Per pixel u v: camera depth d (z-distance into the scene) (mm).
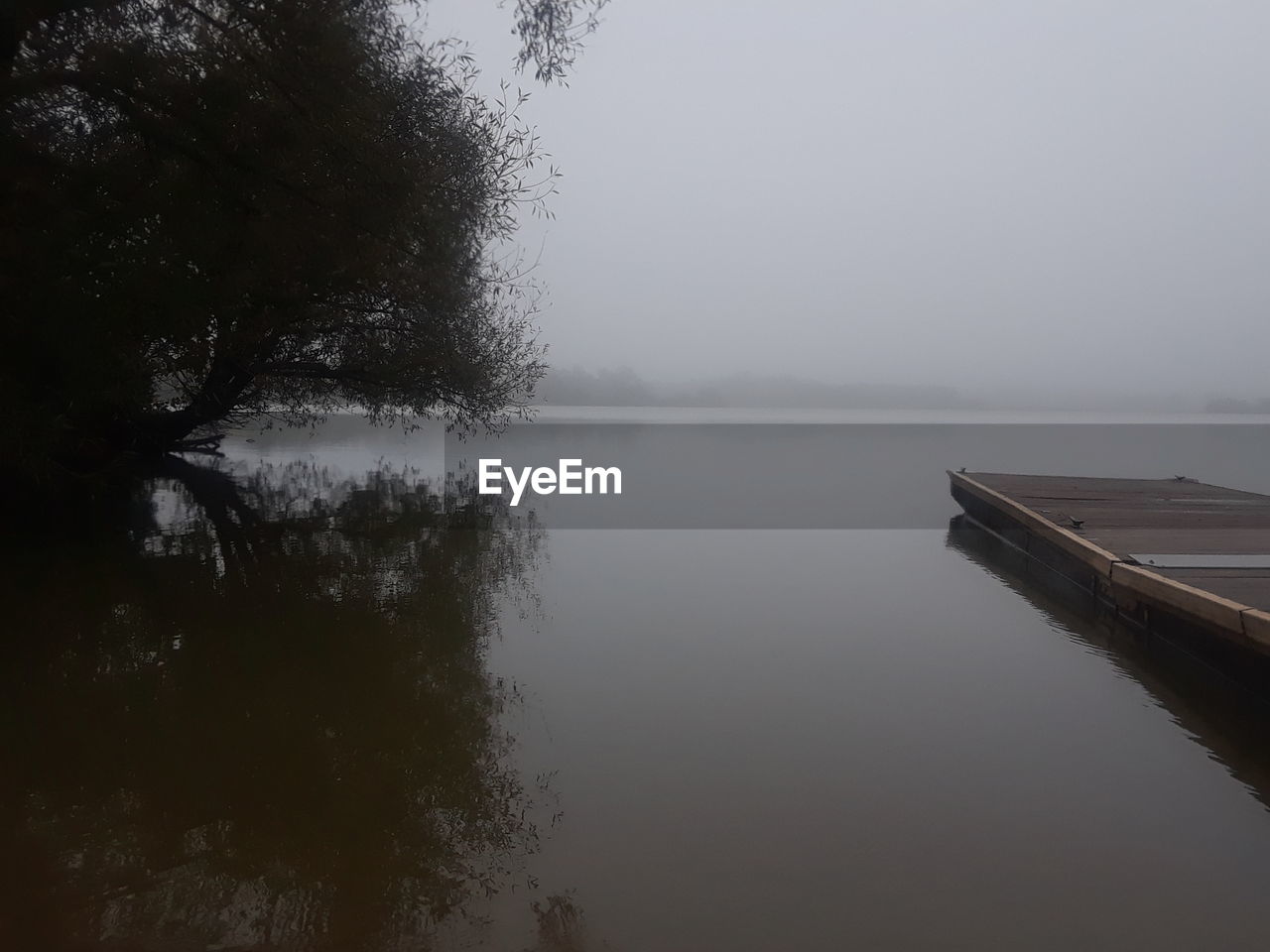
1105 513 8250
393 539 8367
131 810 3062
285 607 5777
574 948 2326
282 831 2947
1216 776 3510
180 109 5914
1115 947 2396
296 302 7941
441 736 3756
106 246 5930
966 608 6219
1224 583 5102
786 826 3039
